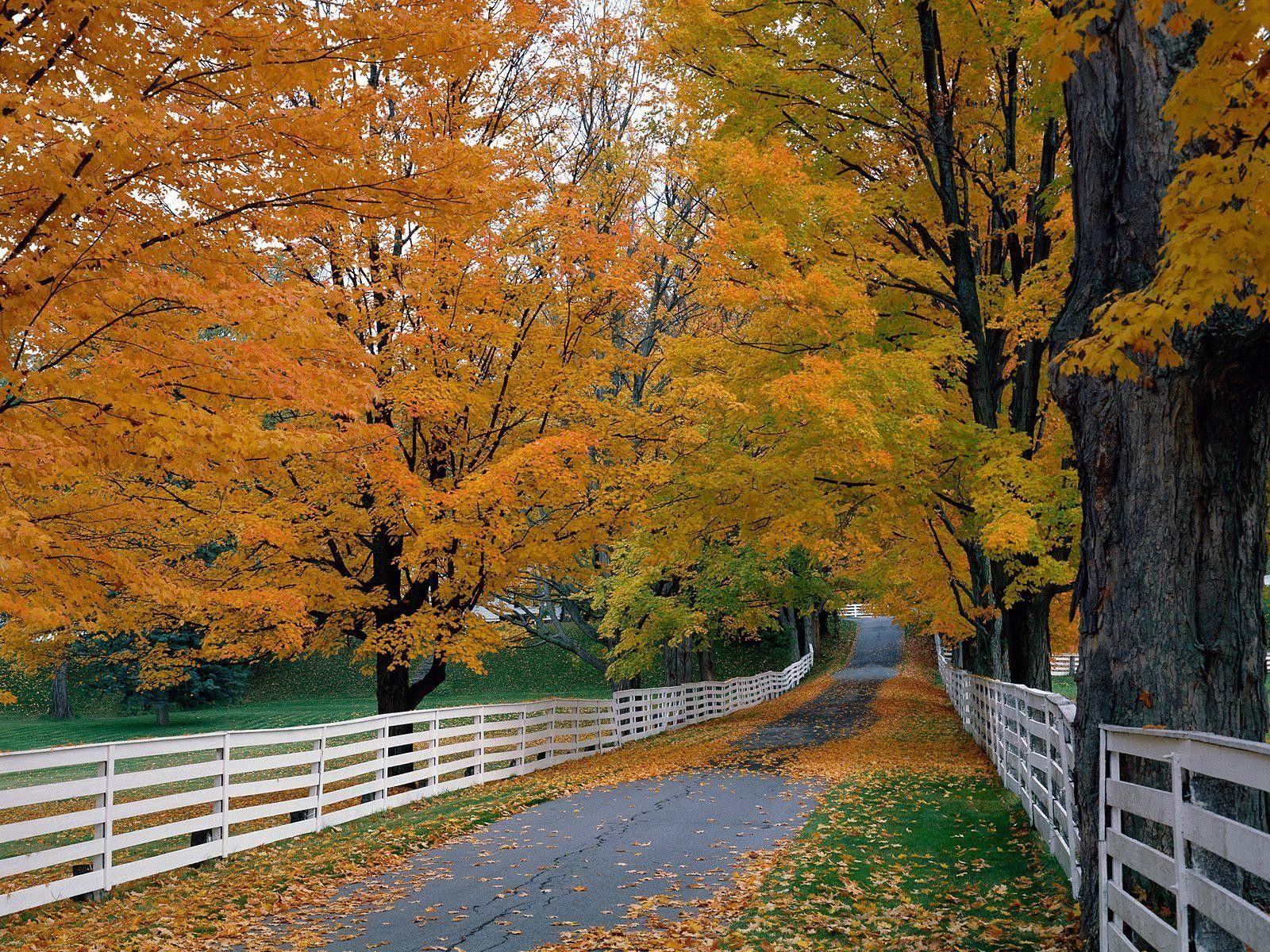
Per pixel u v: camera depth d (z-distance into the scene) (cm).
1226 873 463
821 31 1319
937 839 873
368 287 1041
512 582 1497
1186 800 382
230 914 667
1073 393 556
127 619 1259
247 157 598
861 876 732
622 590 2328
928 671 4728
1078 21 425
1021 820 959
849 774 1350
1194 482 506
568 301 1292
